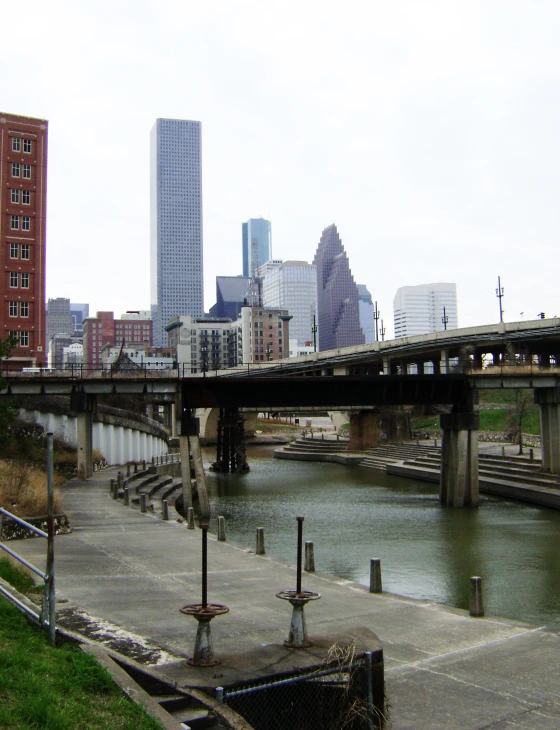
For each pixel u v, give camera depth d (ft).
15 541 79.87
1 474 97.71
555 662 44.34
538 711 36.65
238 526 131.85
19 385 154.92
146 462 227.61
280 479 235.81
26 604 38.60
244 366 361.92
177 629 46.06
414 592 78.23
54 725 23.38
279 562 75.51
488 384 163.02
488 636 50.01
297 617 35.19
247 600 56.59
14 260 269.23
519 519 139.44
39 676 27.20
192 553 78.18
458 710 36.50
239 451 266.36
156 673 30.35
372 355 332.39
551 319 270.46
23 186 273.95
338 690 31.30
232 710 28.17
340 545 110.01
